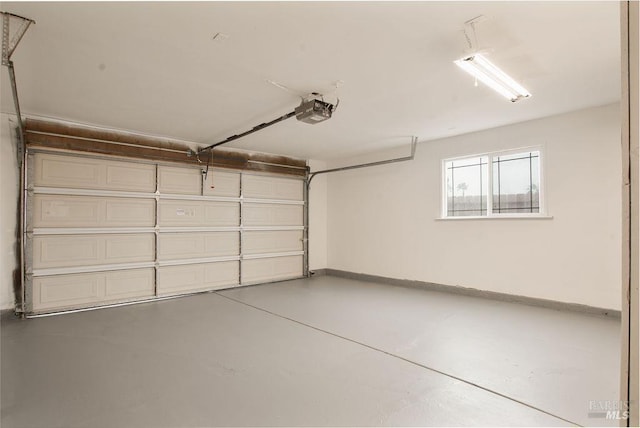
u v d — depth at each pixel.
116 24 2.44
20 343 3.36
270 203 6.82
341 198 7.43
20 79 3.35
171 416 2.11
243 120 4.67
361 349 3.18
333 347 3.23
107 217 4.98
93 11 2.28
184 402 2.27
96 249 4.88
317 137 5.62
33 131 4.38
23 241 4.29
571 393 2.37
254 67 3.12
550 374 2.65
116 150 5.01
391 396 2.34
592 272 4.23
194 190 5.85
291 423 2.04
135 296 5.21
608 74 3.28
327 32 2.55
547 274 4.59
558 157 4.49
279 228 6.93
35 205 4.43
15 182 4.33
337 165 7.50
